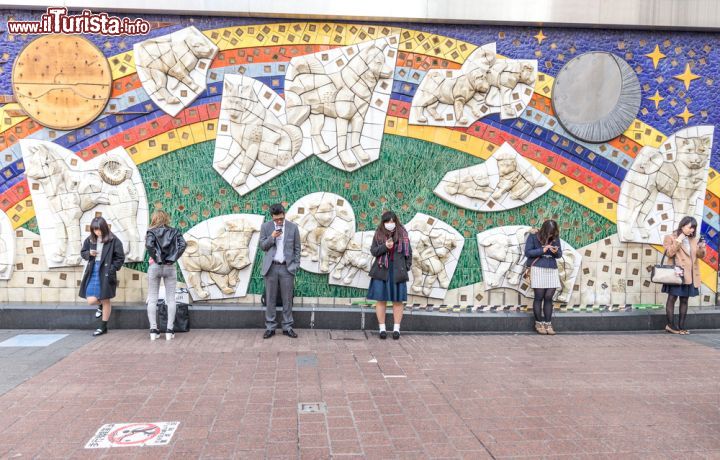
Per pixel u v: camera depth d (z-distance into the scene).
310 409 3.90
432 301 6.71
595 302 6.85
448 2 6.39
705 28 6.70
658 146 6.86
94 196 6.38
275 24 6.41
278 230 5.90
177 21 6.37
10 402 3.97
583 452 3.27
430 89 6.54
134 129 6.39
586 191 6.79
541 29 6.66
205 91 6.42
